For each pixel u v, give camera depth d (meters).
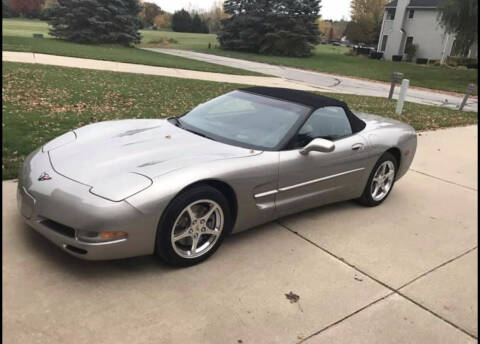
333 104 4.41
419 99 20.11
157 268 3.15
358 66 38.81
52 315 2.54
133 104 9.80
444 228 4.55
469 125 11.42
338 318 2.86
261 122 4.00
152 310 2.70
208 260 3.35
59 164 3.14
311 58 44.97
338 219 4.45
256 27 45.66
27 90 10.02
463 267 3.75
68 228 2.81
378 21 73.44
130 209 2.77
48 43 28.06
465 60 43.50
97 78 13.74
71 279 2.89
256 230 3.97
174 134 3.79
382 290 3.26
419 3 47.16
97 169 3.04
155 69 19.84
